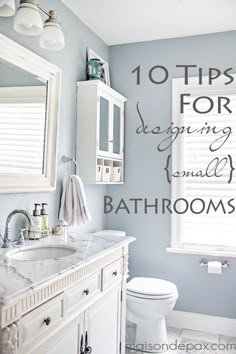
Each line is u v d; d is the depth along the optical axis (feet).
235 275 8.45
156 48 9.33
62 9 7.29
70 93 7.63
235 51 8.62
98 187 9.20
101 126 7.99
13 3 4.99
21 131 5.78
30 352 3.66
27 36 6.11
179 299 8.91
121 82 9.64
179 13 7.76
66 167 7.49
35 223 6.01
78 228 8.08
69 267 4.29
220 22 8.21
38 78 6.20
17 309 3.41
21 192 5.83
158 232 9.18
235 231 8.64
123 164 9.51
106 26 8.46
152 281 7.96
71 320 4.53
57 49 5.98
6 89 5.41
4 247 5.23
